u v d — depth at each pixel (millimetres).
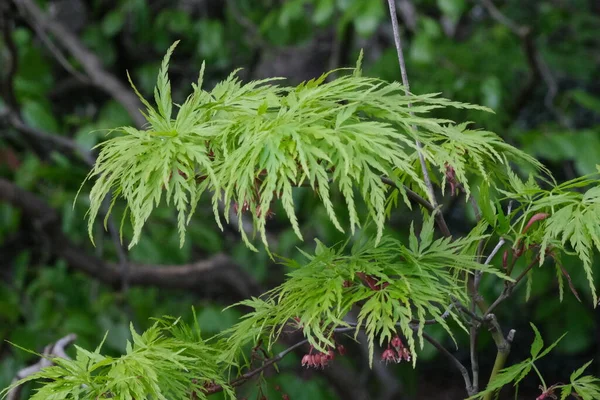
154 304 4055
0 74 4199
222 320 3689
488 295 3814
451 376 6312
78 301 4020
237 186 1096
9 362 3562
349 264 1278
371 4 3598
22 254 4043
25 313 3898
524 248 1310
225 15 5035
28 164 3992
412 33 4562
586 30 5168
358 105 1174
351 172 1068
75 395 1163
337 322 1163
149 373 1169
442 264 1281
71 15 5062
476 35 4605
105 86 4113
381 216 1055
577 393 1304
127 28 5016
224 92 1251
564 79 5609
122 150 1184
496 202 1298
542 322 5711
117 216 3803
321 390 3723
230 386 1304
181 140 1174
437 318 1165
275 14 4320
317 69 5637
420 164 1423
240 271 3945
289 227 4223
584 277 3998
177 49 5051
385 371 4508
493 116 3795
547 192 1296
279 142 1077
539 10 5188
